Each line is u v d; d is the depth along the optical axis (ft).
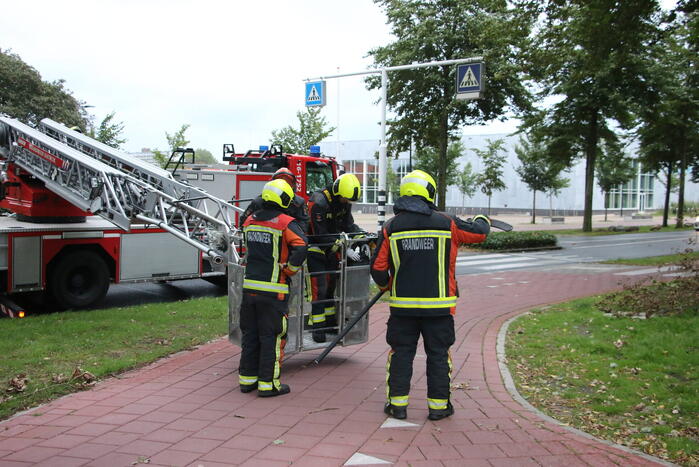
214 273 34.73
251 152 43.91
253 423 14.15
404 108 66.80
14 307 26.50
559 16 36.73
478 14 60.75
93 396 16.16
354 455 12.26
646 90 85.61
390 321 14.79
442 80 61.82
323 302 19.52
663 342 20.92
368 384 17.53
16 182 30.68
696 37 36.73
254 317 16.47
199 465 11.73
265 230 16.30
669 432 13.46
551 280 43.47
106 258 31.35
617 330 23.47
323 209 20.38
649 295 28.55
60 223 30.60
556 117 94.99
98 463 11.80
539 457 12.16
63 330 23.65
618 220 160.97
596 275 46.44
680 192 115.96
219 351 21.22
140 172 26.35
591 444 12.85
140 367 19.21
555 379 18.04
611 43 35.19
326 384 17.49
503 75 47.57
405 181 14.96
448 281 14.40
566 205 179.73
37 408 15.17
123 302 33.30
